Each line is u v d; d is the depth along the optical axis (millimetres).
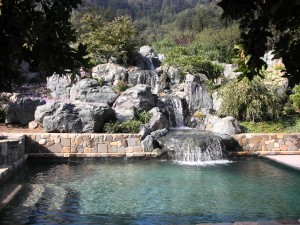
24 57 2814
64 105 11508
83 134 10875
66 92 14594
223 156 11078
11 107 12250
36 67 2857
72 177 8227
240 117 13797
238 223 3105
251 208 5945
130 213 5641
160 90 16000
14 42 2500
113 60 18188
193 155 10617
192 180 8039
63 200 6293
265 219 5387
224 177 8406
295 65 2953
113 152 10930
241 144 11820
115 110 12781
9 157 8742
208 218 5430
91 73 15648
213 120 13180
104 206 5980
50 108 11875
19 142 9539
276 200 6441
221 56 24000
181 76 16469
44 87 15273
